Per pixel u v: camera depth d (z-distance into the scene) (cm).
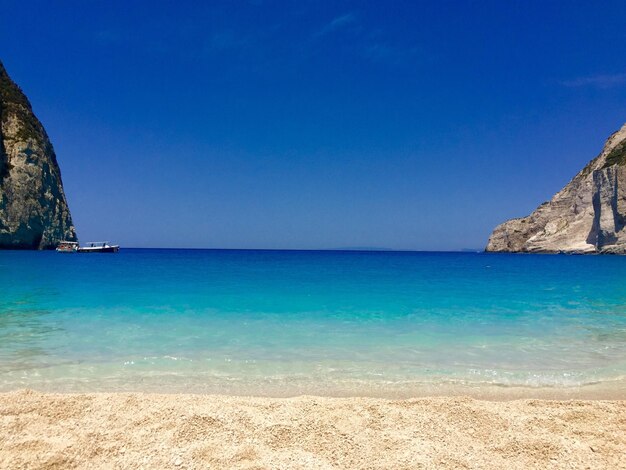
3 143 7638
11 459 446
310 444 493
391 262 6231
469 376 784
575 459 467
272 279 2758
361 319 1331
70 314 1359
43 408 579
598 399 685
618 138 10494
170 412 570
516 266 4828
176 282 2431
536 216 12344
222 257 7838
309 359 881
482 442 503
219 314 1392
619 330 1189
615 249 8088
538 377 780
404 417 567
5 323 1211
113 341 1012
